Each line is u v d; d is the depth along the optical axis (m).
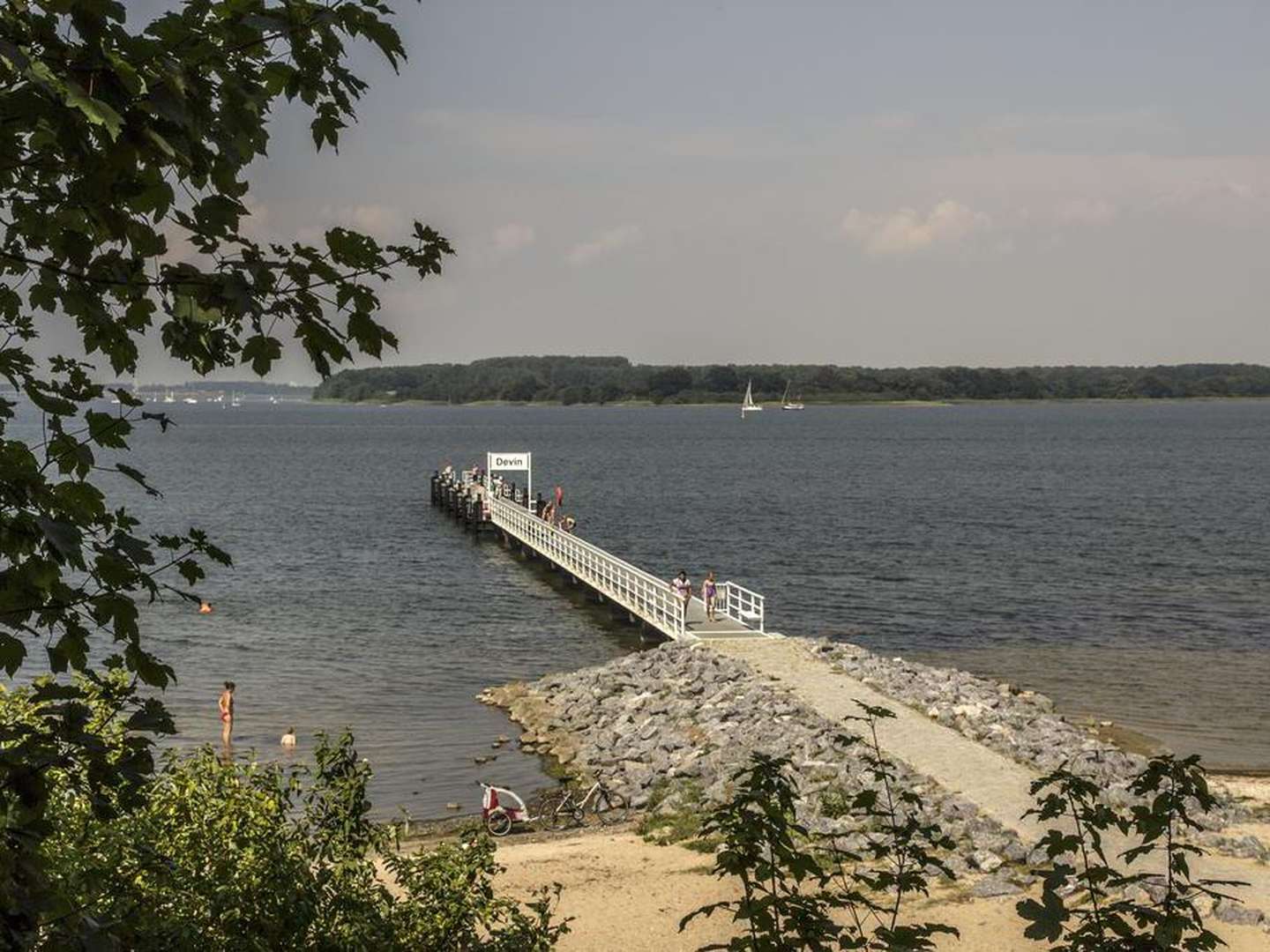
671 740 27.62
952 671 34.31
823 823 19.66
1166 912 5.90
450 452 174.50
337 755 10.39
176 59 3.82
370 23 4.28
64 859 7.73
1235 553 68.69
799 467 142.00
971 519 86.50
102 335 4.61
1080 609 51.41
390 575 58.88
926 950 6.97
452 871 10.44
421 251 4.44
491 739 30.45
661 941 16.23
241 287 4.20
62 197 4.00
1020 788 21.20
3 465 4.23
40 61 3.43
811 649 34.44
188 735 30.27
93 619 4.41
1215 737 31.55
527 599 52.03
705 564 64.62
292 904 8.73
